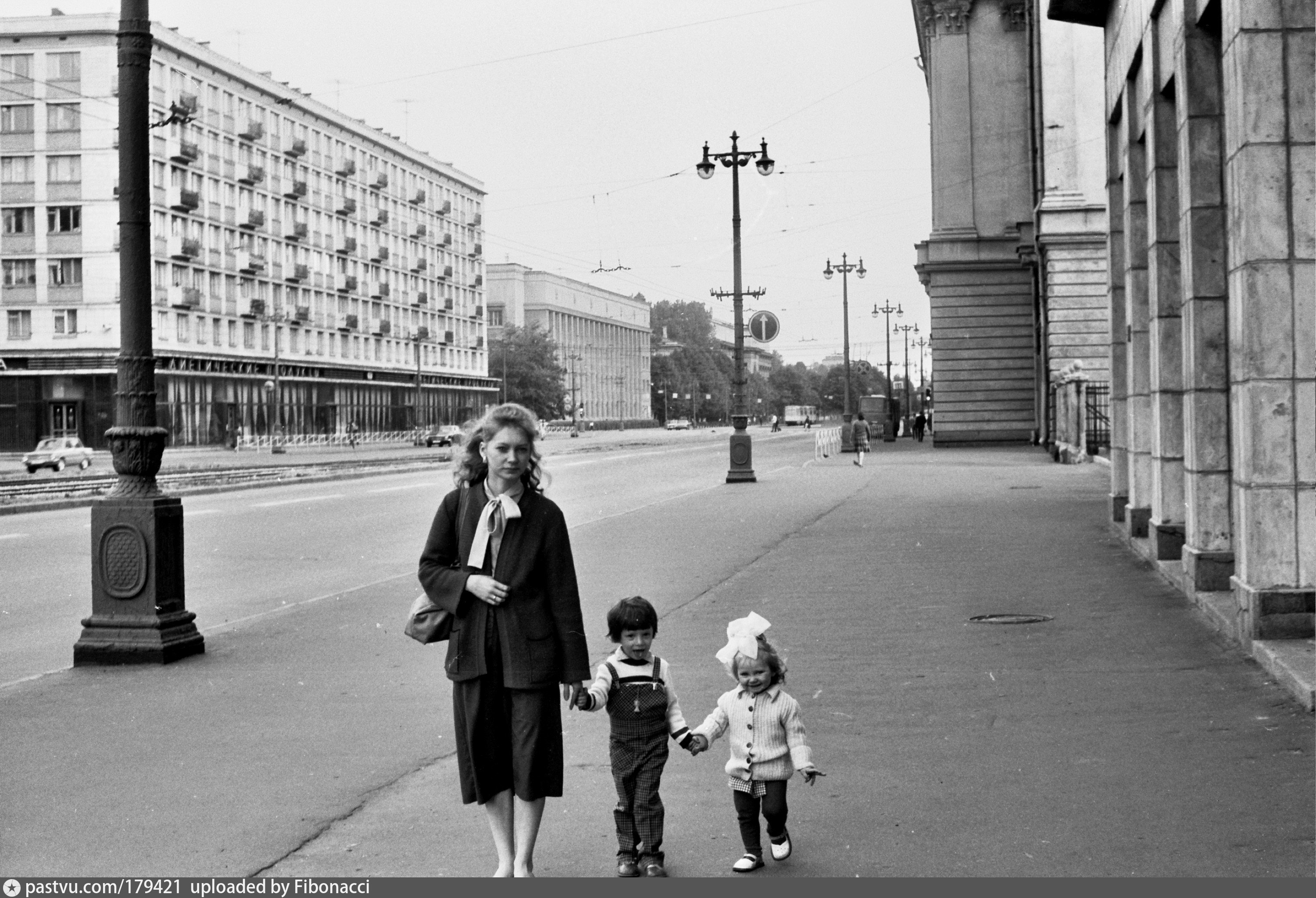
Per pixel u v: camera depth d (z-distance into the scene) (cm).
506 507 503
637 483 3531
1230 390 1079
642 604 529
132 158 1012
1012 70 5688
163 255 7600
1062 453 3888
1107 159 1841
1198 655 927
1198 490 1145
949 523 1975
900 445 6425
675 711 532
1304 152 894
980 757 679
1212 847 529
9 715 818
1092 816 574
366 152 10288
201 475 4272
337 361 9719
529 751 500
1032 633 1041
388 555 1848
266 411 8781
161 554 1005
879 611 1170
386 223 10575
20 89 7375
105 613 1004
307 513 2598
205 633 1138
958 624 1093
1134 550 1538
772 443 7925
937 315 5719
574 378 14650
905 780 641
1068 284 4381
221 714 816
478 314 12569
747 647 523
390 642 1075
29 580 1608
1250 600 907
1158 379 1375
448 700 851
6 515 2719
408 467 4947
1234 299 932
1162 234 1350
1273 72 894
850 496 2644
